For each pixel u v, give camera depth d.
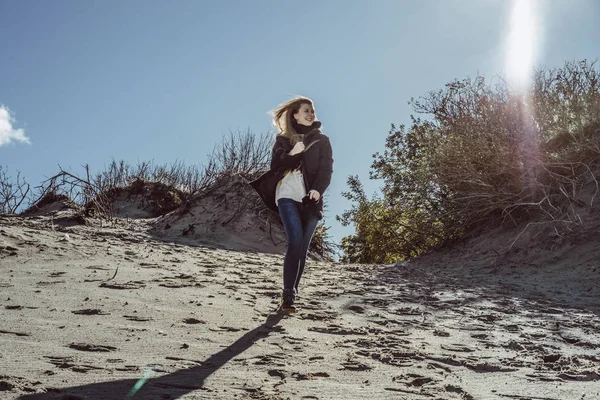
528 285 6.77
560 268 7.69
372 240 13.81
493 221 9.98
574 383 2.59
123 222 11.67
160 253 7.62
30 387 2.00
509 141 9.78
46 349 2.61
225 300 4.46
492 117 10.05
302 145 4.27
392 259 13.88
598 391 2.43
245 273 6.41
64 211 11.36
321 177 4.29
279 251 11.30
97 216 11.60
